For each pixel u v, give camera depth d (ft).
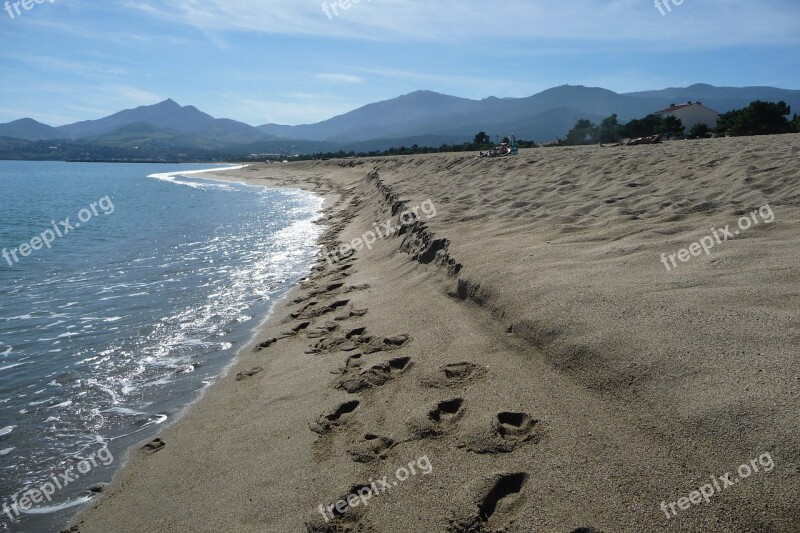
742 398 10.14
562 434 11.02
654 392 11.24
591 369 12.80
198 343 23.89
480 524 9.48
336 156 247.70
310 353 19.90
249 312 27.81
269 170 216.54
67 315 28.45
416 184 57.26
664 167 37.60
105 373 21.22
